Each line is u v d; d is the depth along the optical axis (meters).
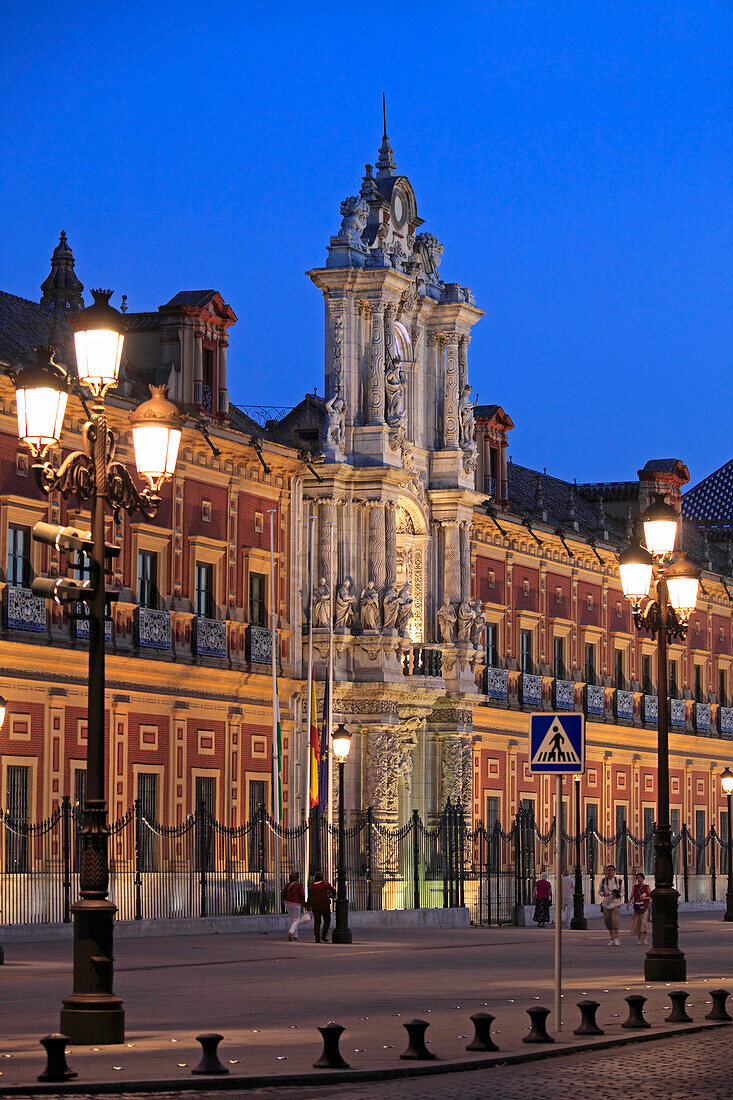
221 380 56.25
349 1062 20.48
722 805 89.50
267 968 35.62
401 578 63.31
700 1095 18.17
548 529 73.12
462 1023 24.98
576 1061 21.36
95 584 21.27
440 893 61.91
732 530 98.50
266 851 55.44
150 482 22.52
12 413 45.59
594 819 76.00
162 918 45.81
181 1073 19.02
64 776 47.09
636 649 81.56
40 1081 18.33
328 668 54.81
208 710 53.50
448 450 64.56
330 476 59.16
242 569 55.78
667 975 32.41
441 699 63.78
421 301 64.12
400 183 63.84
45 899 44.12
